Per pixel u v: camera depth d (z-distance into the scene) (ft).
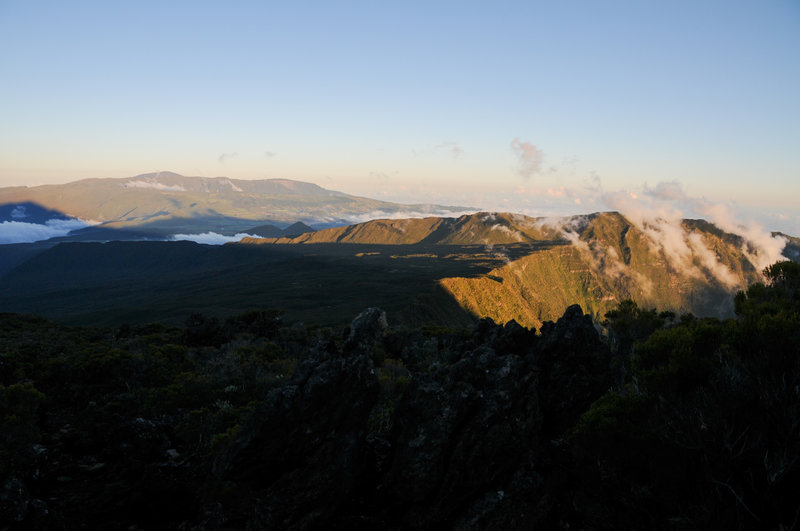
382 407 41.06
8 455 32.37
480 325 57.21
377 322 30.83
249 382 59.47
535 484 26.16
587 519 24.99
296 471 24.70
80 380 58.34
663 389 31.17
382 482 26.94
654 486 24.40
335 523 24.80
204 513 27.66
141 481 32.55
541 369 34.24
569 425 34.14
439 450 24.73
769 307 38.42
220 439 34.09
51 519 27.66
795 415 23.22
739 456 22.45
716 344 34.01
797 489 20.63
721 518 21.16
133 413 48.11
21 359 66.59
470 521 24.53
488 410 26.20
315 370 26.27
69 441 39.93
